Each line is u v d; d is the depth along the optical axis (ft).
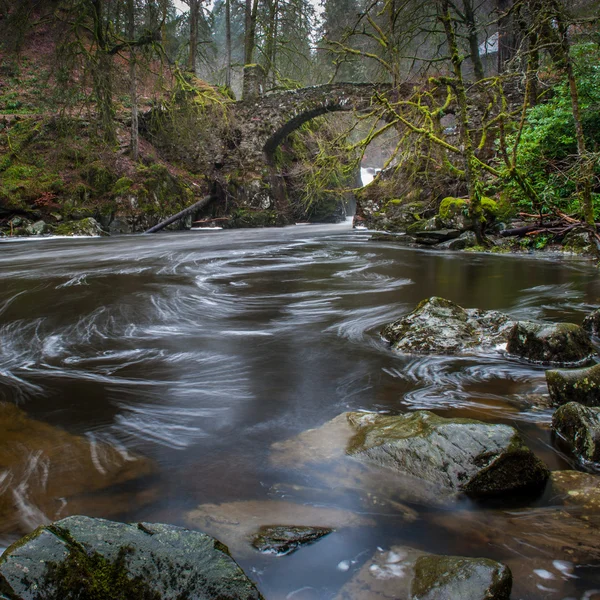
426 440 7.25
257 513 6.19
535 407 9.80
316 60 102.68
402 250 41.68
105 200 63.62
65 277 27.76
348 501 6.47
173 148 81.41
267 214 78.28
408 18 58.34
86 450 7.97
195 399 10.32
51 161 63.57
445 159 47.16
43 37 86.07
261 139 80.38
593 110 38.86
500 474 6.69
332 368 12.34
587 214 33.42
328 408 9.83
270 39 90.79
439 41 69.97
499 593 4.61
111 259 36.58
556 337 12.44
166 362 12.89
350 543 5.61
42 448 8.03
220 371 12.15
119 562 4.49
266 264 33.55
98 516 6.09
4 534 5.68
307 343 14.61
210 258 37.06
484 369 12.16
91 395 10.56
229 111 79.87
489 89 50.39
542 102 47.26
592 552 5.45
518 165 41.34
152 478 7.06
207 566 4.59
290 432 8.70
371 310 18.95
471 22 52.19
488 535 5.78
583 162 32.19
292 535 5.68
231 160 81.66
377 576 5.06
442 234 43.62
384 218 61.00
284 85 90.07
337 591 4.86
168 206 69.41
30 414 9.52
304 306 19.79
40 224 57.06
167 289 23.71
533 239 38.83
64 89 63.31
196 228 73.46
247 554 5.41
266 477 7.10
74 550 4.47
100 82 61.82
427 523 6.01
